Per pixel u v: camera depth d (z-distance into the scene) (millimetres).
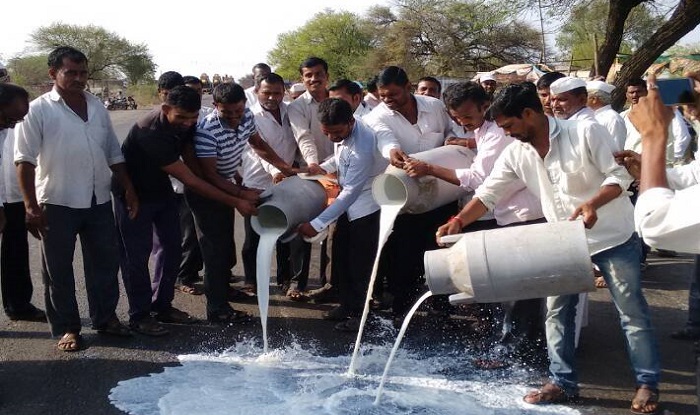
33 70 40938
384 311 5637
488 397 4098
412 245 5223
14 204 5152
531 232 3369
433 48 43781
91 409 3936
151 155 4812
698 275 4992
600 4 14938
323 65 5871
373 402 4012
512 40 41219
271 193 4832
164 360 4641
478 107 4465
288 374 4422
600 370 4500
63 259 4672
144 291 5078
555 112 4816
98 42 63938
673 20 11703
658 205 2225
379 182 4742
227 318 5344
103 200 4848
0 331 5141
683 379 4344
